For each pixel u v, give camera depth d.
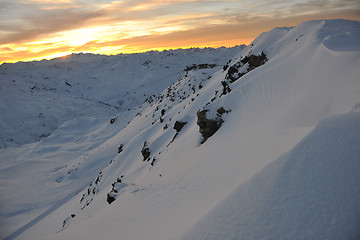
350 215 6.05
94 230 11.82
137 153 36.69
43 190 47.28
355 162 7.48
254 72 22.12
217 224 6.87
